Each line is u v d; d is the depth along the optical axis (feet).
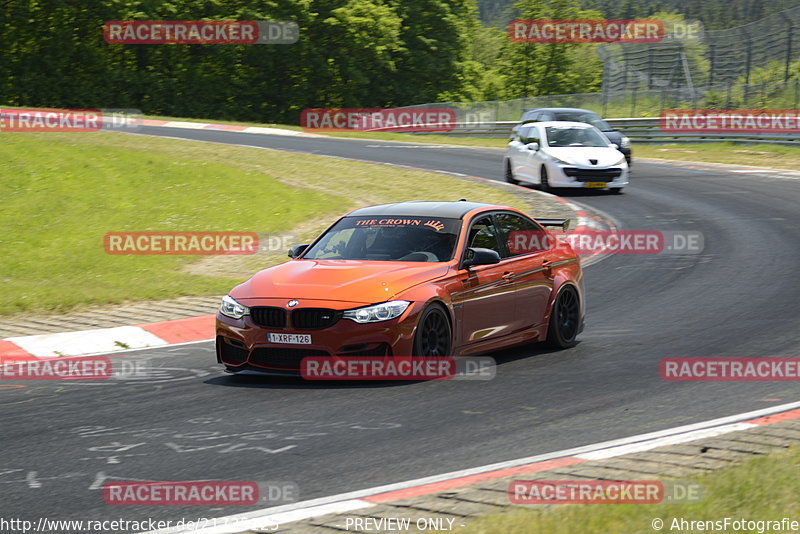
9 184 169.58
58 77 528.22
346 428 58.29
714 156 297.12
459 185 206.28
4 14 518.37
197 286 113.60
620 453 51.19
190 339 90.17
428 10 647.15
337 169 224.12
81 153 200.13
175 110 555.28
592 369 75.25
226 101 575.79
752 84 374.43
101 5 530.68
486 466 49.78
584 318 93.56
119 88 541.34
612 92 413.59
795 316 94.73
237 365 71.72
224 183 185.78
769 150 304.91
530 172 206.49
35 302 102.01
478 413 61.57
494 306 77.46
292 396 67.15
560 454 51.70
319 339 68.28
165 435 57.47
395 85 632.38
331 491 46.21
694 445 52.21
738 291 109.29
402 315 69.15
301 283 71.87
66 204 160.86
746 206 183.62
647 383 69.92
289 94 600.80
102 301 104.53
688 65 419.74
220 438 56.59
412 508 42.42
